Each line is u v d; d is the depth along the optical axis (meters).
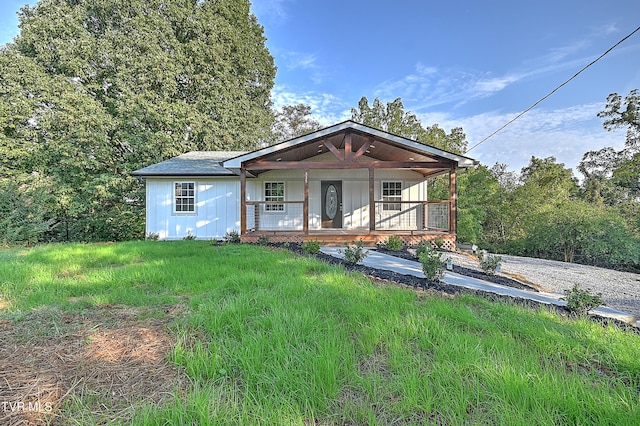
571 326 3.05
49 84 14.14
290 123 33.66
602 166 21.14
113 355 2.28
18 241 9.95
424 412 1.68
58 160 14.66
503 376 1.95
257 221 11.50
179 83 17.20
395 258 7.54
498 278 5.98
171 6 16.80
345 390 1.88
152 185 11.63
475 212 18.31
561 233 13.99
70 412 1.65
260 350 2.25
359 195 12.40
